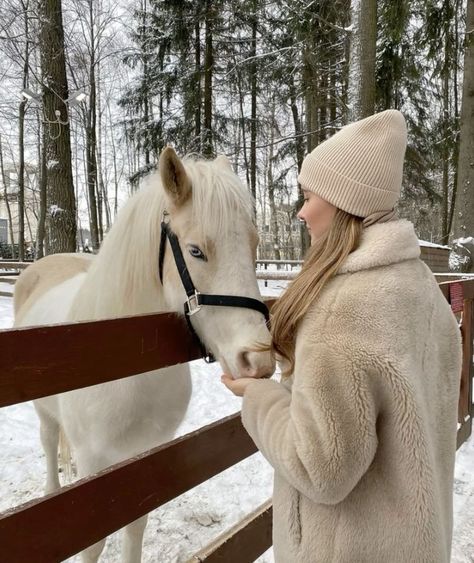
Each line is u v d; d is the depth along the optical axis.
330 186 0.90
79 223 23.66
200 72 11.46
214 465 1.55
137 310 1.60
